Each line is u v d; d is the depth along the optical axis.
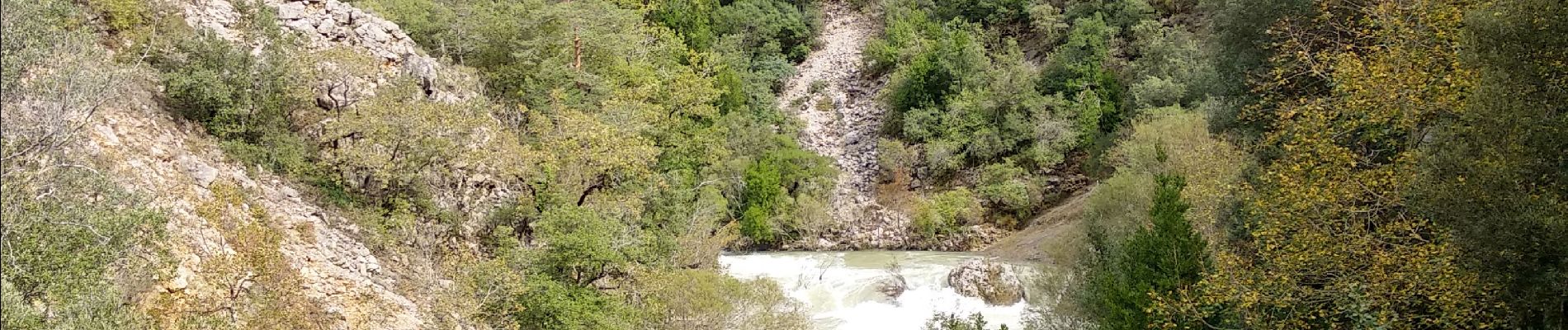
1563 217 12.02
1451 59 15.41
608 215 24.38
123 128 17.94
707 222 33.94
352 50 25.77
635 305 22.14
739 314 22.73
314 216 20.42
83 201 12.35
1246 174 24.11
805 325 24.30
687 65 53.56
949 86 51.91
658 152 30.59
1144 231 18.70
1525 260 12.80
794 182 47.28
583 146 28.22
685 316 21.84
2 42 12.59
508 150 25.45
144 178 16.70
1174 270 17.66
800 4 67.38
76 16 19.58
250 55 22.56
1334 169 16.84
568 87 35.28
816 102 58.12
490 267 20.39
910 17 61.47
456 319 19.06
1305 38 25.56
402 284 20.39
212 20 24.91
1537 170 12.72
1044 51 55.81
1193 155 27.27
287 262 17.80
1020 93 48.78
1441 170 13.88
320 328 16.66
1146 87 43.62
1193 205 23.44
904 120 51.47
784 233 45.00
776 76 59.75
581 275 21.52
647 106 36.44
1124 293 18.19
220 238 17.08
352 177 23.02
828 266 36.78
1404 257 15.31
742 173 45.97
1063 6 58.50
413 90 25.08
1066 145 46.78
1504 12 13.49
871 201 48.12
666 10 59.12
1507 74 13.28
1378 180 16.45
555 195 24.95
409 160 22.97
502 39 34.75
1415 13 17.42
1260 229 18.50
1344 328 16.48
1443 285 14.00
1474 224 12.90
